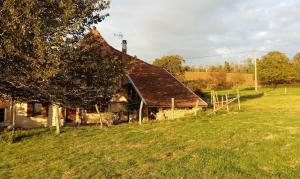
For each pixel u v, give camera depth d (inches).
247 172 474.0
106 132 919.7
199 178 462.6
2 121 1341.0
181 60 2635.3
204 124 926.4
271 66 3553.2
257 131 765.9
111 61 948.0
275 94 2682.1
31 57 743.1
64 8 772.6
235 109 1412.4
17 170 617.6
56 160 655.8
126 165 562.6
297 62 3695.9
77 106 1026.1
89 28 882.1
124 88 1496.1
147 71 1686.8
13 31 712.4
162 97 1498.5
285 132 742.5
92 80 943.0
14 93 930.1
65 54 801.6
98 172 540.7
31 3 716.0
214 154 575.2
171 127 912.9
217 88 3294.8
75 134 920.3
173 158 583.8
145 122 1116.5
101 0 868.0
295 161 515.2
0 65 778.2
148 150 653.9
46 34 768.9
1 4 737.0
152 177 487.8
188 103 1496.1
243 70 4340.6
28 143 845.2
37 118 1379.2
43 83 817.5
